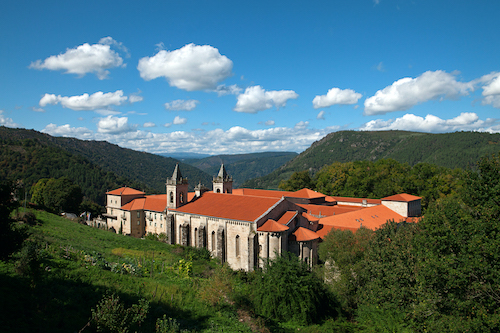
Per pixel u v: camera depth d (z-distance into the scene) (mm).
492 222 31484
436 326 30016
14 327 21109
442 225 35312
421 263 33844
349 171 141375
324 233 64688
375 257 40469
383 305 37656
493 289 28750
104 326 21422
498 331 27281
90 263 40250
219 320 33969
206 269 53906
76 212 111312
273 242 55375
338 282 45344
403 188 122750
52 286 29219
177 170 73875
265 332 33938
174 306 34844
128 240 67500
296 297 39688
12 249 24422
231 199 69625
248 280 52312
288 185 148125
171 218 73250
